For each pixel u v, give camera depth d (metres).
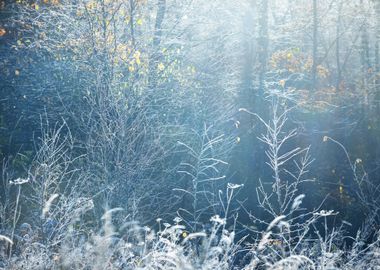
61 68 13.55
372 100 21.02
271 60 21.25
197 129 13.77
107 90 11.64
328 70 22.66
